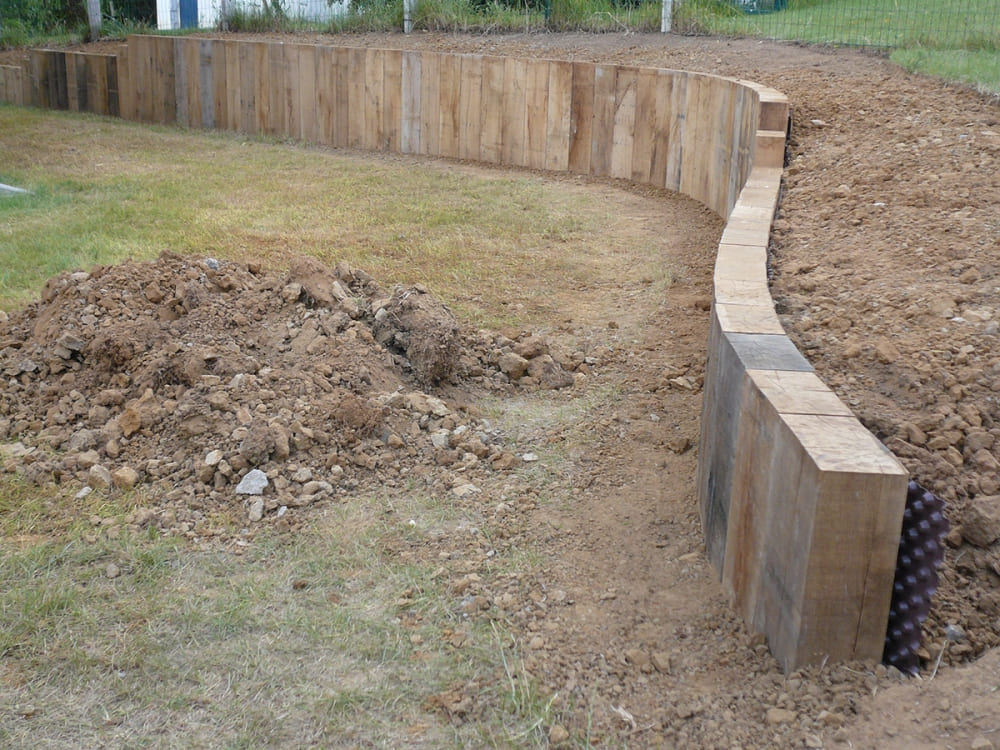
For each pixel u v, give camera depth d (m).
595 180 10.40
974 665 2.77
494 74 11.09
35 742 2.77
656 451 4.59
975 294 4.41
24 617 3.28
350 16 15.55
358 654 3.16
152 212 8.67
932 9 12.91
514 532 3.89
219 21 16.50
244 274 5.73
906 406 3.73
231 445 4.30
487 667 3.11
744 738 2.73
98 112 15.58
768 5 14.02
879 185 6.25
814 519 2.70
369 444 4.45
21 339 5.26
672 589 3.50
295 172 10.73
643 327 6.12
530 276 7.06
